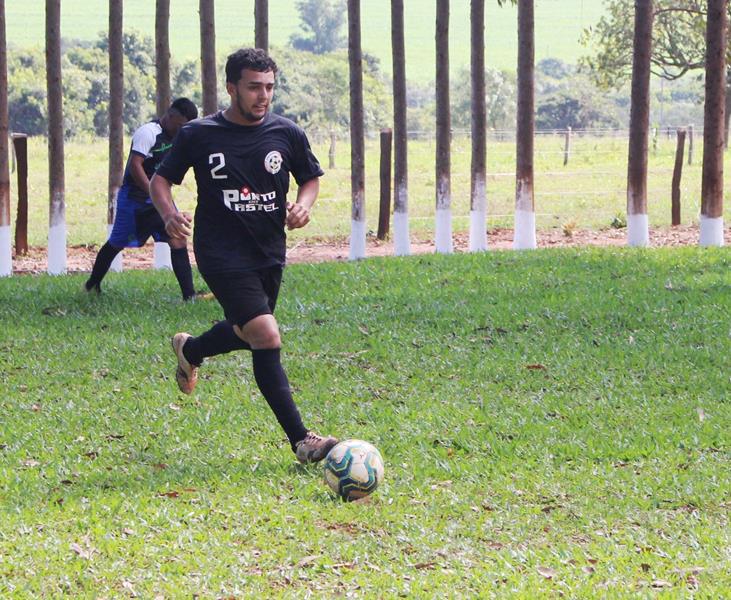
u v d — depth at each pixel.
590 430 11.50
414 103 140.25
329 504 9.23
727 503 9.45
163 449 10.80
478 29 28.52
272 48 96.25
